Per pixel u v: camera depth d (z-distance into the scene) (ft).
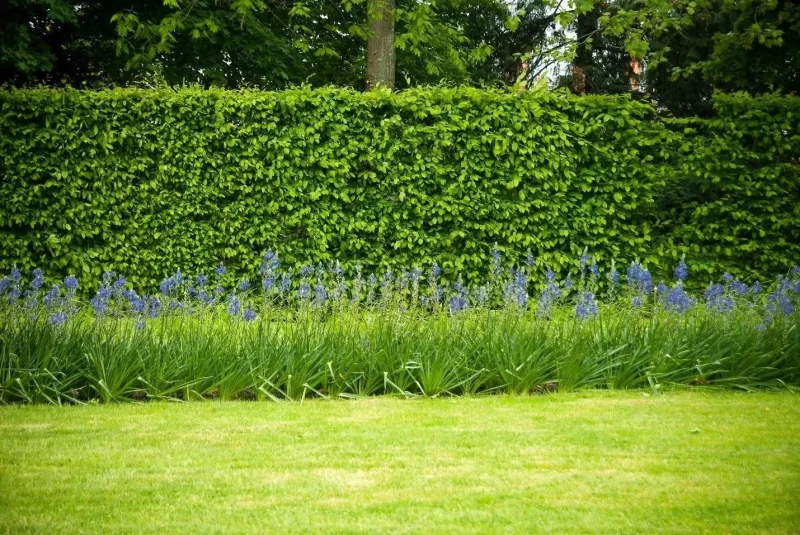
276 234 39.75
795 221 39.63
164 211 39.83
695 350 25.64
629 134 40.40
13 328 23.70
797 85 51.52
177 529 12.77
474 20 81.97
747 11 48.26
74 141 39.27
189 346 24.07
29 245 39.60
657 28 46.37
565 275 40.37
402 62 66.69
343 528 12.82
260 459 16.71
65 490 14.70
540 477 15.43
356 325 25.31
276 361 23.86
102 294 25.05
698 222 40.81
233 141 39.58
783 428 19.47
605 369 25.12
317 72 66.80
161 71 54.39
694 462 16.47
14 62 52.39
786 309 25.99
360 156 39.99
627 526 12.85
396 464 16.33
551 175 39.83
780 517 13.23
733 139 40.65
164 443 18.02
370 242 40.32
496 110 39.78
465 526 12.89
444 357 24.26
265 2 61.77
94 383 23.13
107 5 59.21
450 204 39.78
